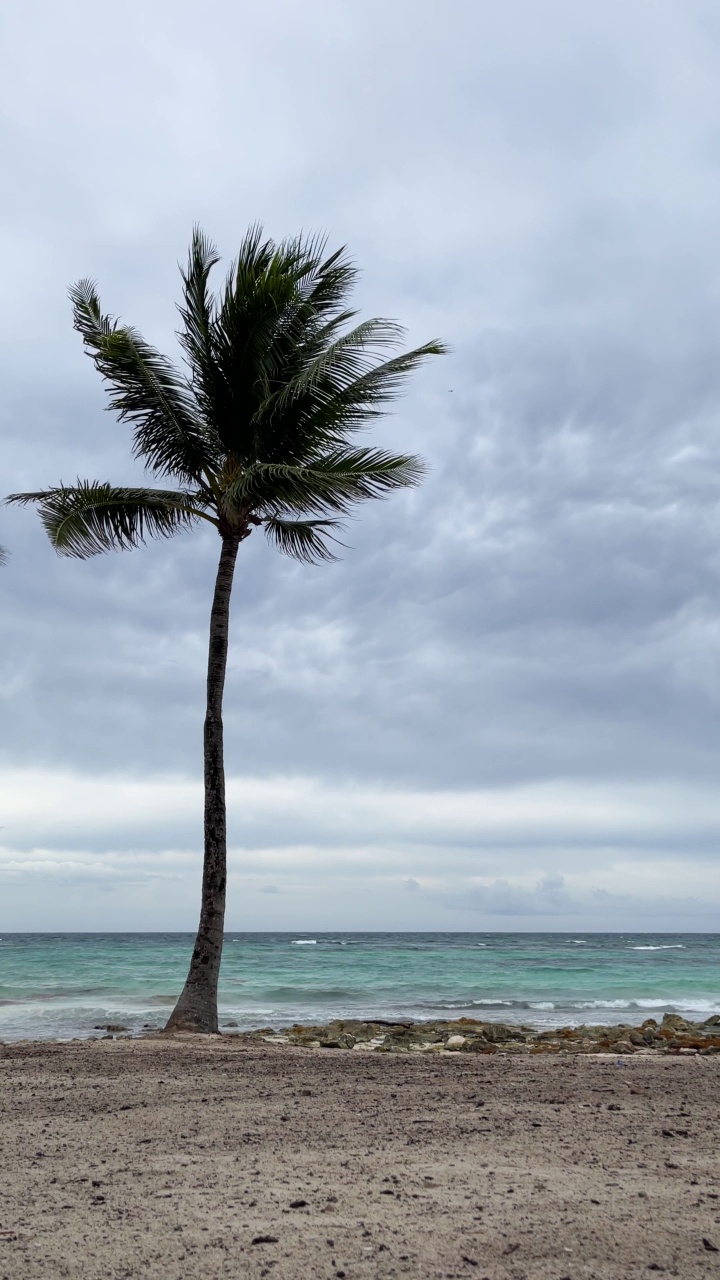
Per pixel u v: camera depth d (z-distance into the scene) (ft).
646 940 368.27
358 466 42.14
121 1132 16.42
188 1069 24.81
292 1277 9.42
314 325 44.60
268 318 41.98
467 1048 40.45
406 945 239.50
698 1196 12.03
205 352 42.80
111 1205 11.90
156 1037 35.27
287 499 41.57
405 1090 21.04
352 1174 13.26
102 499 41.86
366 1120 17.30
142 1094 20.56
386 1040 44.60
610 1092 20.68
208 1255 10.05
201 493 43.93
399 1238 10.52
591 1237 10.50
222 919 39.45
